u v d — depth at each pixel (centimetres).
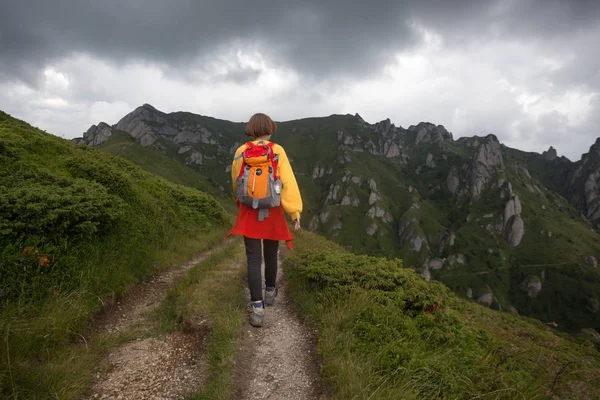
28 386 222
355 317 365
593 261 16600
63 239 434
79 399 229
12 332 266
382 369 281
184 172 19488
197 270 566
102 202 543
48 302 346
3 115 930
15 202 415
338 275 471
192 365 288
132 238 622
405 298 426
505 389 271
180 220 1102
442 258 18662
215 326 338
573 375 312
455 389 267
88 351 291
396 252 19038
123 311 420
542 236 19438
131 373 270
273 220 345
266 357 317
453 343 359
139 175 1254
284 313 425
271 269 421
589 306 14200
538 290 15400
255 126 350
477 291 15775
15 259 364
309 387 277
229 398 246
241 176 340
